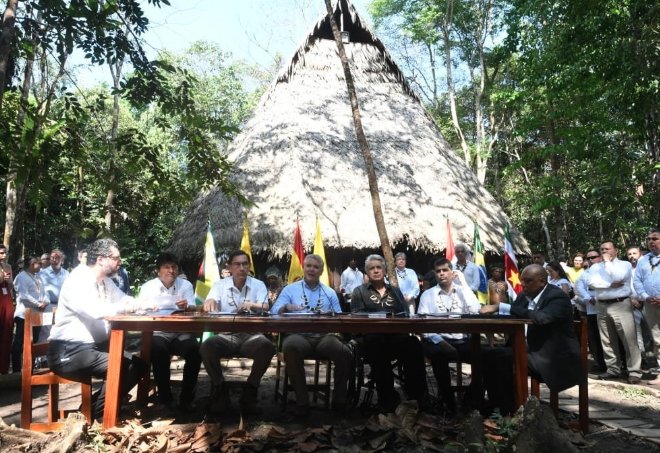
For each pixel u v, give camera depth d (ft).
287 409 16.08
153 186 24.52
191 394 15.83
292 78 44.57
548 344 14.42
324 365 26.04
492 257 40.63
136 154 23.27
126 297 14.82
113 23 21.71
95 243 14.66
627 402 18.60
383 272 16.93
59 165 25.59
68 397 19.30
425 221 37.04
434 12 68.28
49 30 21.99
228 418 14.96
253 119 44.57
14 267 33.58
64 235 58.29
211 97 80.33
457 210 38.99
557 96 43.39
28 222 53.06
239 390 18.80
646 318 24.73
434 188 39.73
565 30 34.30
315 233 33.24
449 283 18.34
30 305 24.97
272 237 34.04
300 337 15.08
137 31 22.48
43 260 28.76
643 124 33.42
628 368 24.61
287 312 16.21
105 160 23.73
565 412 16.44
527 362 14.61
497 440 12.60
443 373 16.11
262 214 35.27
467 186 42.75
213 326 13.26
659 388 21.30
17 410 17.20
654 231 24.35
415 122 45.03
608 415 16.37
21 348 24.90
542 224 78.33
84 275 13.93
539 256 31.42
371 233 34.83
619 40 31.40
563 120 50.49
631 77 30.32
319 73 45.29
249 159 38.86
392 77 48.24
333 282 35.14
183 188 24.39
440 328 13.60
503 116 71.61
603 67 33.17
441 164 42.01
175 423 14.42
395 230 35.45
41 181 23.11
